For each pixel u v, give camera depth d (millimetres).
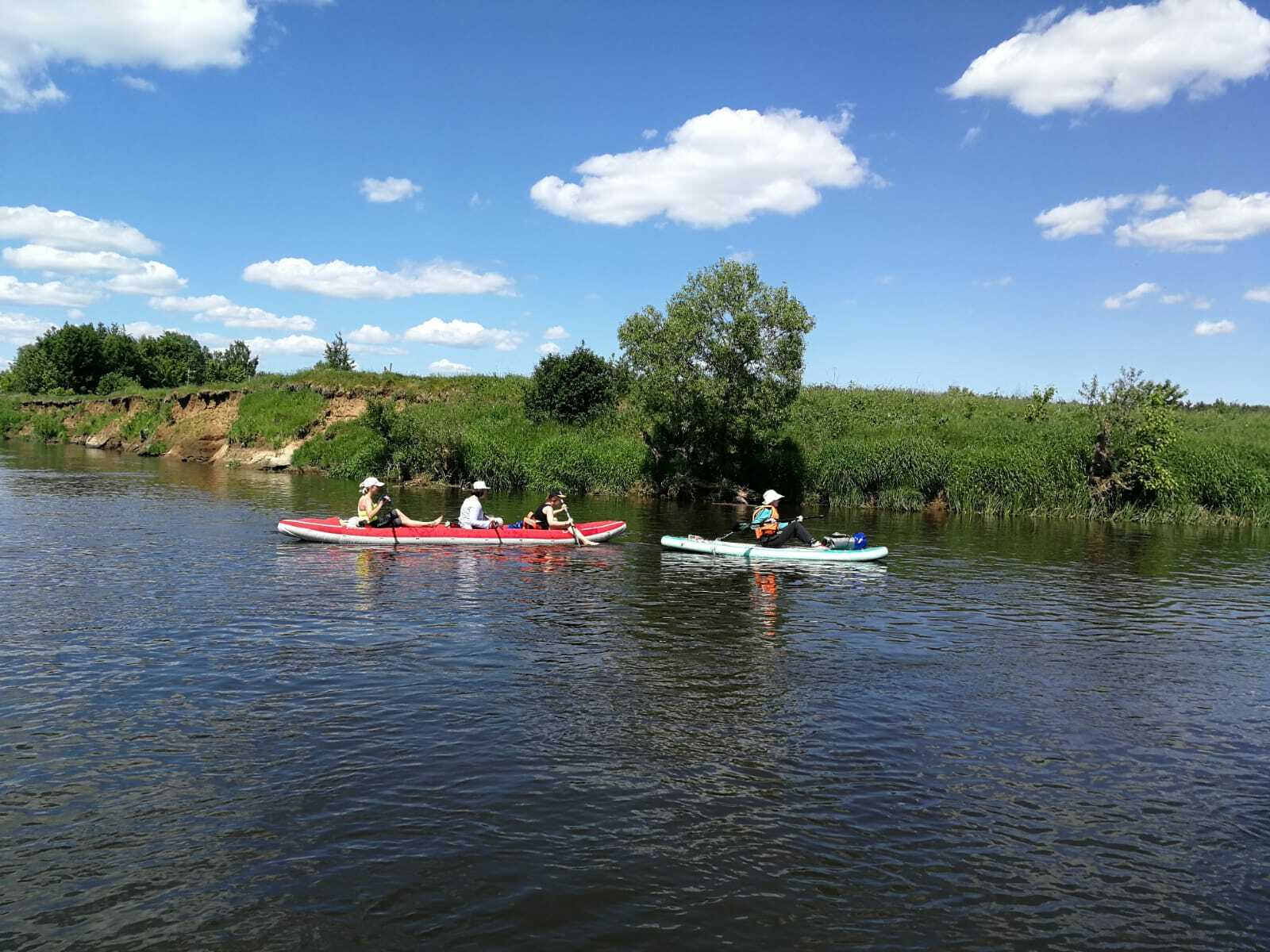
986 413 36500
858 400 39312
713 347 27219
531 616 12148
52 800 6176
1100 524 26203
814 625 12023
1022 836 6020
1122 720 8438
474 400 42156
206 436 44812
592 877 5320
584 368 38281
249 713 7957
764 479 30906
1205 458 27109
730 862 5543
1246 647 11344
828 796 6551
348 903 4996
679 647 10633
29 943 4559
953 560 18359
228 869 5320
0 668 9133
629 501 29922
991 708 8648
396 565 16109
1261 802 6660
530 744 7367
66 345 73625
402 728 7656
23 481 31359
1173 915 5137
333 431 40969
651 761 7094
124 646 10094
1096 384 27859
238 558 16359
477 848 5625
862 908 5090
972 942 4797
